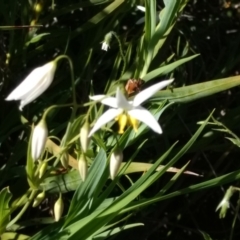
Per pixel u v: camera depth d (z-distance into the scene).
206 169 0.51
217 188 0.50
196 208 0.50
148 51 0.35
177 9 0.35
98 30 0.42
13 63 0.41
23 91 0.27
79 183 0.34
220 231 0.49
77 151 0.29
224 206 0.37
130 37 0.49
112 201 0.32
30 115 0.39
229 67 0.48
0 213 0.30
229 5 0.57
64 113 0.42
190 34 0.50
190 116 0.47
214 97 0.49
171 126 0.44
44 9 0.40
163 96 0.34
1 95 0.41
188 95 0.34
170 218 0.49
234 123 0.45
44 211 0.42
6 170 0.37
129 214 0.35
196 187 0.32
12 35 0.40
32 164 0.29
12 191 0.37
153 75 0.35
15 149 0.38
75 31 0.40
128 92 0.32
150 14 0.35
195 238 0.51
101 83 0.46
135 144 0.42
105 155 0.31
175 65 0.34
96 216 0.30
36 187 0.30
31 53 0.41
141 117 0.27
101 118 0.27
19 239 0.34
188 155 0.50
